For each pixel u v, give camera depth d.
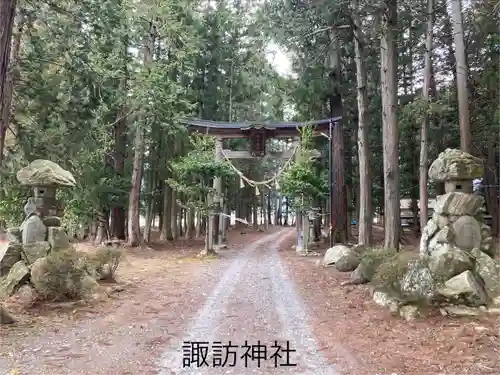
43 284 7.03
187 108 19.12
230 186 21.84
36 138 10.36
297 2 12.66
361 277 9.18
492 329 5.43
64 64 10.18
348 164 23.14
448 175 7.58
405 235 22.80
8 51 5.53
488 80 15.69
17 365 4.44
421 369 4.36
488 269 6.80
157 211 28.95
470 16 15.38
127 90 15.49
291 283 9.95
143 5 16.14
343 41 17.17
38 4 9.49
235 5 16.19
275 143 32.91
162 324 6.18
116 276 10.02
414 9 13.81
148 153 22.52
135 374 4.30
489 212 19.98
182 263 14.13
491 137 17.08
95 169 15.31
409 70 21.83
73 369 4.38
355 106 21.89
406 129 19.91
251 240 26.39
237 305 7.55
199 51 19.56
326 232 22.89
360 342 5.31
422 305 6.38
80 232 20.19
